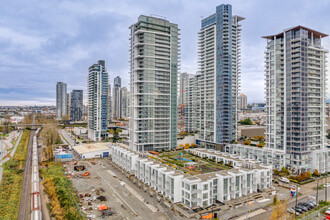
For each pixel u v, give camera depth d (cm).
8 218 6638
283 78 12100
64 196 7956
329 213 6644
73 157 14912
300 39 11381
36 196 8112
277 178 10588
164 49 16325
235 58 16288
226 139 15875
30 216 6919
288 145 11669
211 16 16738
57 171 11138
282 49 12231
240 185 8338
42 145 18938
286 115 11812
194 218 6788
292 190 6994
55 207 7275
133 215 6969
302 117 11281
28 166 12494
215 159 13400
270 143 12662
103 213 7025
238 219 6725
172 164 12425
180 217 6869
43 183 9538
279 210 6531
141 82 15788
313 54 12012
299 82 11306
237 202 7894
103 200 8031
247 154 13588
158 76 16138
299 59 11388
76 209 7162
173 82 16788
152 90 15925
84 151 15162
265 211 7262
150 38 15788
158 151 16062
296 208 7212
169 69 16550
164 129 16412
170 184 7988
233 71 16150
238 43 16650
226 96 15825
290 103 11619
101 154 15238
